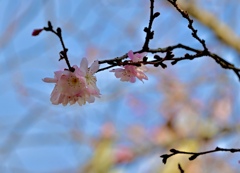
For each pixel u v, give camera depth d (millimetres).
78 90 756
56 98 763
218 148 785
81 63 757
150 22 763
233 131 1553
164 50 788
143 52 776
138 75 771
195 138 1562
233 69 832
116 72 771
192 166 1507
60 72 755
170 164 1437
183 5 1455
